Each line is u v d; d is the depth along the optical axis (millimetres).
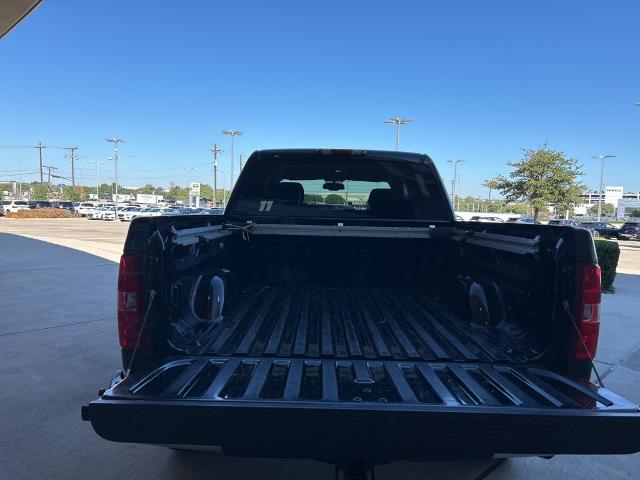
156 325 2805
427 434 2176
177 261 3062
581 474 3582
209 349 2996
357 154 4336
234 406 2182
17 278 11492
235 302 4113
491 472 3570
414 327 3521
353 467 2316
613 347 6723
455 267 4270
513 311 3258
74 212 59375
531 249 2998
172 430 2199
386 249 4527
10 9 11953
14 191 124188
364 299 4277
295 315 3764
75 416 4312
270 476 3424
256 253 4590
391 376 2680
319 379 2617
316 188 4625
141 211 57250
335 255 4562
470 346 3148
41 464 3551
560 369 2783
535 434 2178
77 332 6934
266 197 4621
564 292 2748
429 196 4512
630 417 2176
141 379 2510
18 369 5441
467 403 2301
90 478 3389
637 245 37281
